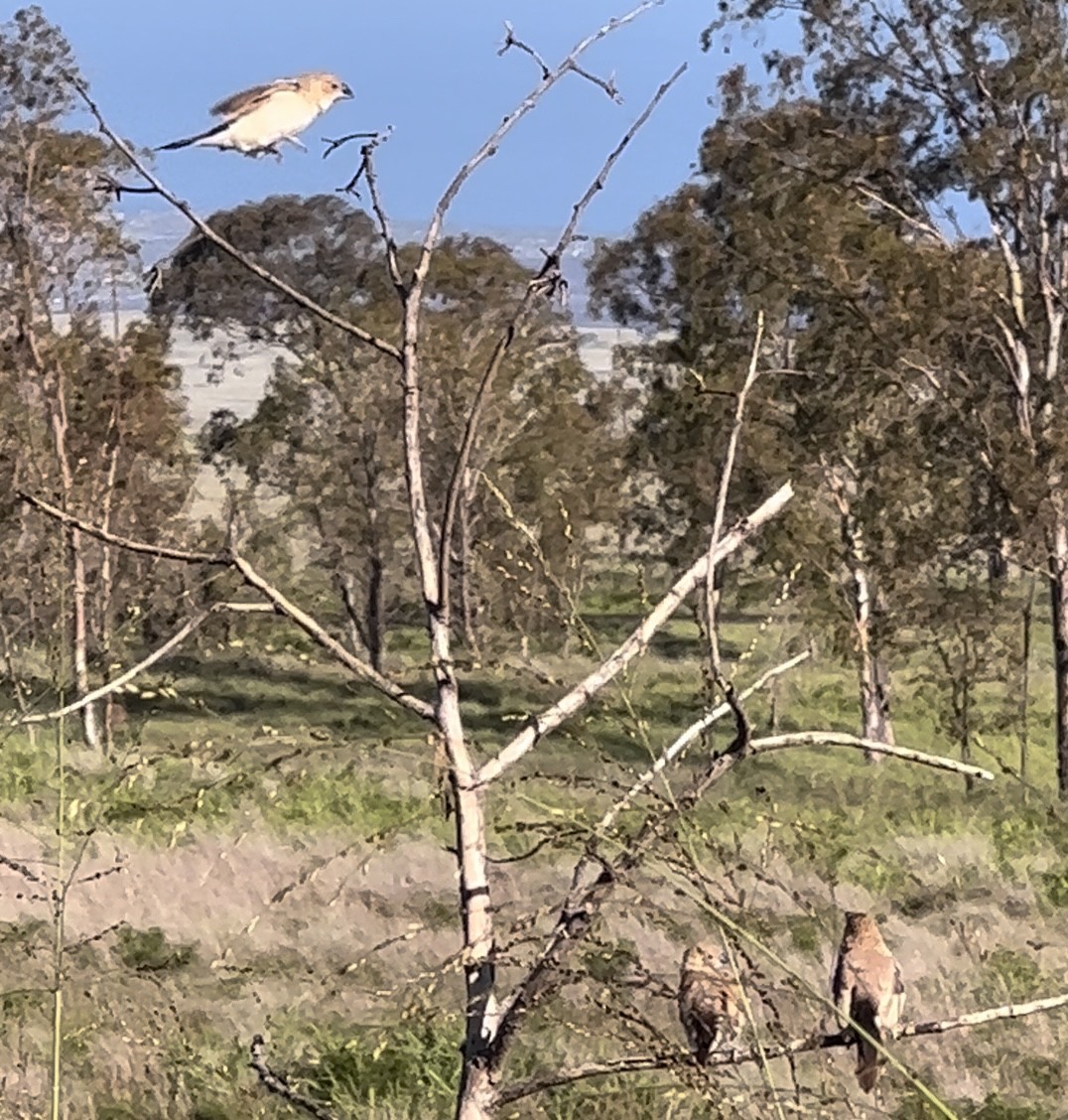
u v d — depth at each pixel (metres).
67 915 11.82
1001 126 33.50
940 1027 3.82
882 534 32.81
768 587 30.06
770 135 35.22
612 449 43.91
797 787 28.55
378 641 44.34
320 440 45.12
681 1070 3.39
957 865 18.80
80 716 18.11
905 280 33.22
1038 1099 9.17
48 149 32.94
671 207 40.78
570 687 3.66
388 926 13.23
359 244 42.94
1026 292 36.16
